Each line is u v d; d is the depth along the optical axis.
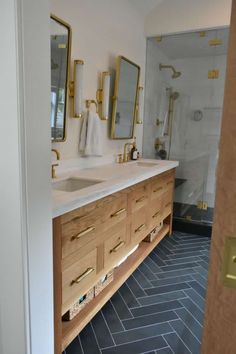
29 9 0.90
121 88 2.71
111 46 2.55
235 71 0.44
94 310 1.67
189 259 2.69
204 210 3.45
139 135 3.43
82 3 2.09
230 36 0.44
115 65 2.63
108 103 2.49
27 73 0.92
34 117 0.97
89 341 1.61
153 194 2.52
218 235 0.49
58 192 1.47
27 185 0.97
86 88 2.23
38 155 1.01
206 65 3.25
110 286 1.90
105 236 1.70
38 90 0.97
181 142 3.55
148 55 3.36
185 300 2.03
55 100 1.88
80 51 2.12
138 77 3.01
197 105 3.40
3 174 0.97
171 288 2.18
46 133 1.04
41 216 1.06
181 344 1.61
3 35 0.88
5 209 1.00
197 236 3.32
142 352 1.54
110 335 1.66
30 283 1.05
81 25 2.10
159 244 3.05
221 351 0.53
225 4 2.80
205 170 3.44
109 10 2.46
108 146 2.71
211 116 3.34
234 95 0.44
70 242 1.35
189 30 3.02
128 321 1.79
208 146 3.40
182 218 3.54
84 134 2.22
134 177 1.99
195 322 1.79
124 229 1.97
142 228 2.32
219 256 0.50
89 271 1.53
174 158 3.61
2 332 1.15
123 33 2.75
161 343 1.61
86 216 1.46
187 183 3.54
